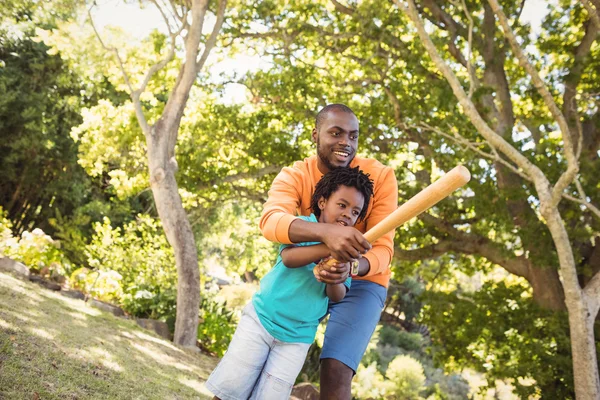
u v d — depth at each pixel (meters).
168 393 4.89
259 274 19.62
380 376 17.41
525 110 15.05
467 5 12.62
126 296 12.16
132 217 22.91
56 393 3.63
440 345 12.95
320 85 14.62
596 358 9.98
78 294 9.93
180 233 10.62
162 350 7.80
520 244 12.09
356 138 2.94
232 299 15.20
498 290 12.30
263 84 13.97
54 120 21.73
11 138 21.23
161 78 13.78
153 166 10.73
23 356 4.19
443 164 12.34
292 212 2.74
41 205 22.59
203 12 10.97
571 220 11.98
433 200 1.92
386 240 2.80
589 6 9.61
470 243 12.84
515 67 14.70
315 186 2.72
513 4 12.72
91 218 21.72
